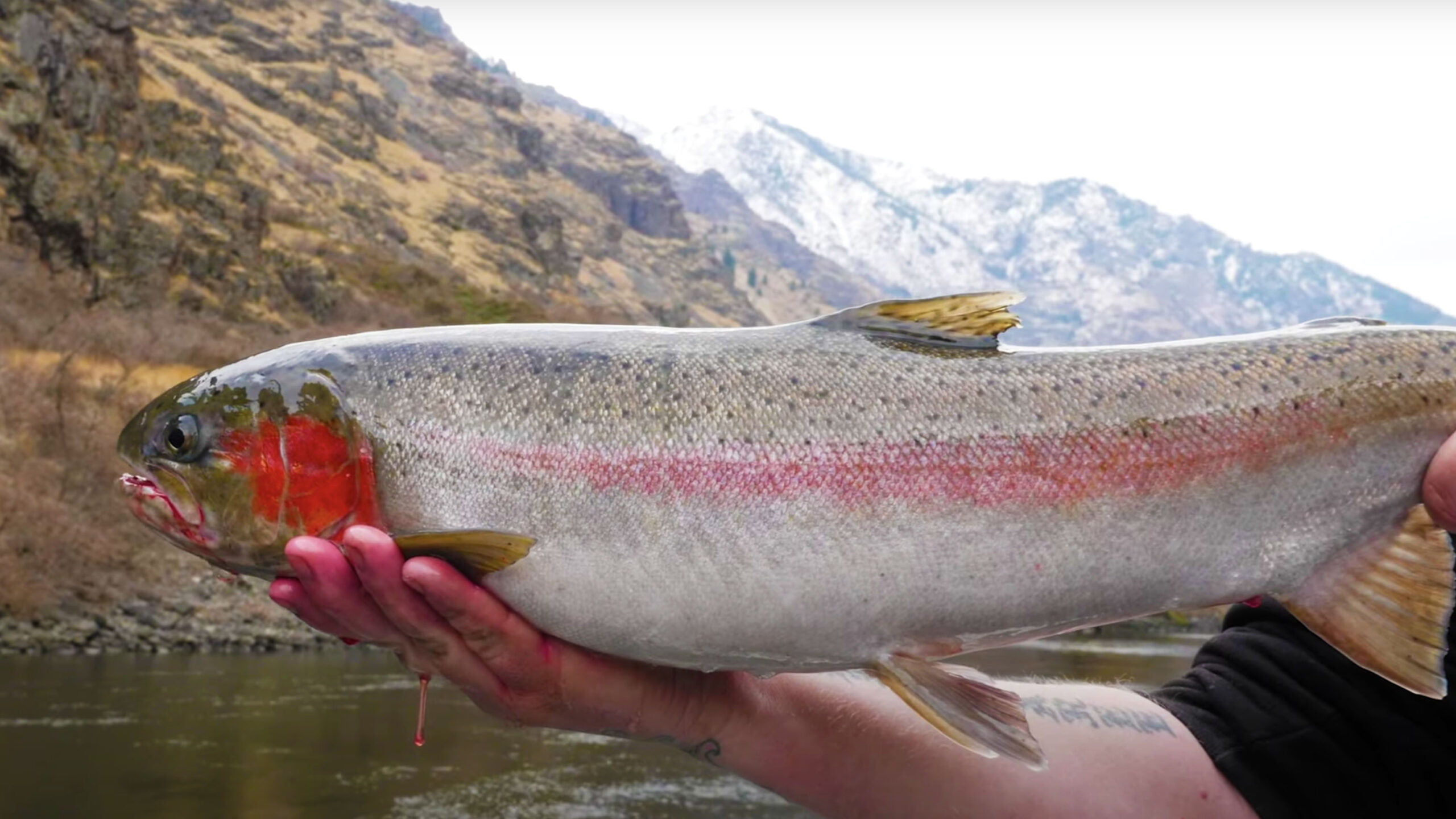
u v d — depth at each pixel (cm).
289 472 53
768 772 53
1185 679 58
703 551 52
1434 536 54
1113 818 52
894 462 53
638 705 52
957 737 50
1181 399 55
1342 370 56
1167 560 54
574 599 51
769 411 54
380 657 608
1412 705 50
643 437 53
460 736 375
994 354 56
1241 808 52
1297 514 54
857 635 52
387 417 54
